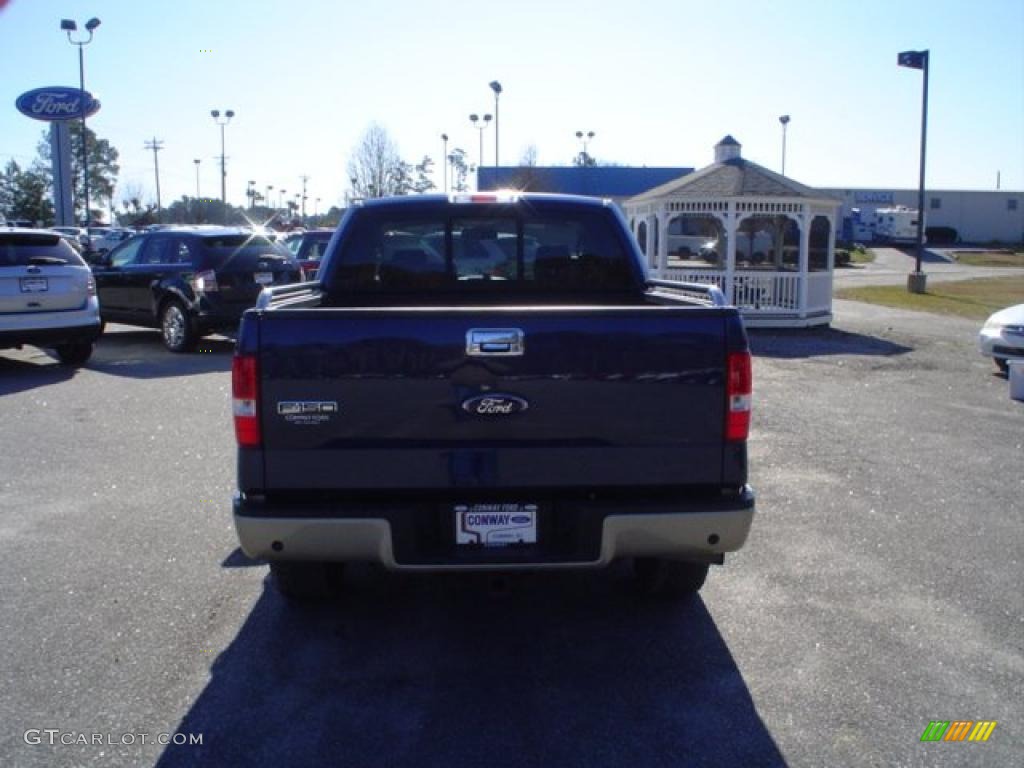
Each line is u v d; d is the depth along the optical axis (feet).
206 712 12.04
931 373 41.63
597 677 13.05
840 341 54.13
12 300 37.01
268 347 12.12
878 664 13.39
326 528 12.21
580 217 18.20
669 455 12.51
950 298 86.89
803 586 16.31
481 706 12.25
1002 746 11.30
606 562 12.53
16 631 14.37
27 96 120.78
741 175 61.72
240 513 12.26
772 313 59.62
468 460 12.32
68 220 125.18
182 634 14.34
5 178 245.04
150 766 10.83
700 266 71.92
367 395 12.21
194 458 24.95
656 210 64.49
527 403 12.30
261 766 10.84
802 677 13.01
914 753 11.14
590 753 11.12
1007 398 35.27
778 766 10.87
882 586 16.31
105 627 14.55
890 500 21.48
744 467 12.66
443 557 12.45
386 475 12.31
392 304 18.29
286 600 15.70
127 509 20.59
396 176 141.59
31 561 17.39
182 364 41.68
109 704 12.22
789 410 32.40
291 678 12.98
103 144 284.20
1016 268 160.15
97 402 32.63
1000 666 13.34
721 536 12.58
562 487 12.47
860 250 205.46
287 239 59.77
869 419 30.89
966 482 23.08
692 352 12.41
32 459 24.81
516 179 156.46
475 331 12.19
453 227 18.17
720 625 14.74
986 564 17.40
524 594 16.10
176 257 45.09
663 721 11.85
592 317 12.27
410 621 14.96
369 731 11.60
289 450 12.26
